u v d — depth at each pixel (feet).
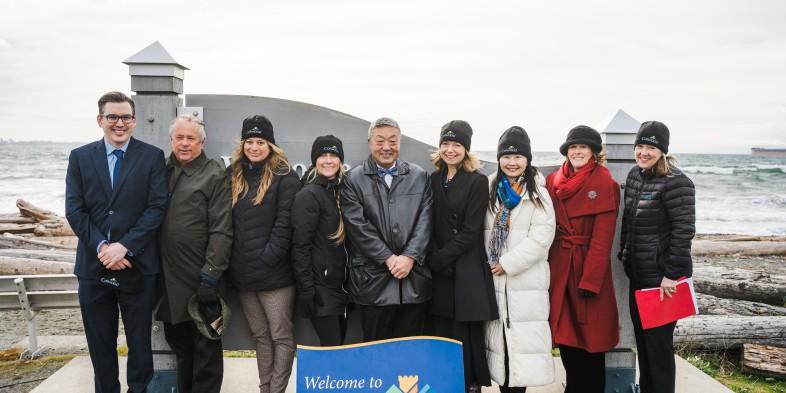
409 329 10.67
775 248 37.42
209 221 10.30
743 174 113.91
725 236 41.60
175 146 10.28
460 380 8.09
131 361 10.36
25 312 15.89
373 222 10.36
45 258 27.66
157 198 10.12
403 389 8.02
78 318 22.57
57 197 78.33
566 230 10.81
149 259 10.14
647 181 10.51
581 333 10.85
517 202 10.28
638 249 10.55
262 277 10.37
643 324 10.37
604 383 11.41
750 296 22.84
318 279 10.34
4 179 96.27
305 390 7.98
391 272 10.12
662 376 10.55
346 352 8.09
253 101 12.52
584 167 10.66
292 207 10.24
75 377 13.19
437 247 10.43
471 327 10.42
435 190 10.50
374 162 10.52
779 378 15.11
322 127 12.68
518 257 10.09
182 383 11.15
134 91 11.82
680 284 10.19
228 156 12.49
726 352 17.16
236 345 12.14
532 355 10.23
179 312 10.29
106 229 9.92
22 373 14.73
